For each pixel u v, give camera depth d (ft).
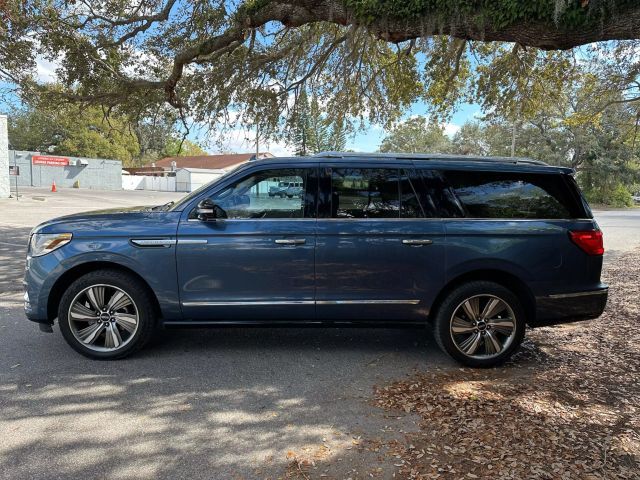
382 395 12.82
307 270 14.73
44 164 159.33
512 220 15.02
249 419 11.43
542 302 15.06
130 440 10.42
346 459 9.75
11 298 22.70
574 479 9.04
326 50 36.65
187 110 37.47
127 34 33.68
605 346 17.16
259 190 14.99
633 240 52.70
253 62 35.58
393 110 42.37
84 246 14.58
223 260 14.65
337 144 53.21
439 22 19.88
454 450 10.04
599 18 17.03
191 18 31.91
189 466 9.48
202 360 15.23
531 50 36.37
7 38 31.30
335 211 14.89
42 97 36.06
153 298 15.19
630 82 44.06
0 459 9.64
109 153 195.83
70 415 11.50
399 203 15.02
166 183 188.24
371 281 14.80
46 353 15.58
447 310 14.88
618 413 11.84
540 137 150.30
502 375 14.42
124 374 14.02
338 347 16.72
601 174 154.40
